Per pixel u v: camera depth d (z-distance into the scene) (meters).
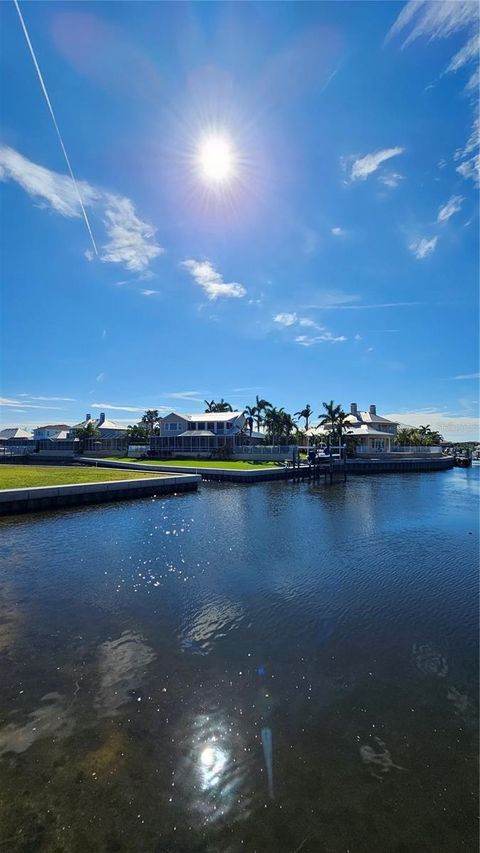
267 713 4.85
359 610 8.02
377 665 6.01
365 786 3.81
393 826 3.43
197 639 6.74
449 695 5.28
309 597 8.68
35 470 33.53
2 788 3.73
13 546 12.65
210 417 61.25
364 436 62.28
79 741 4.33
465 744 4.38
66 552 12.00
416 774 3.96
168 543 13.14
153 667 5.85
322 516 18.30
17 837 3.28
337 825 3.43
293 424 60.53
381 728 4.62
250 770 3.98
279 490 28.39
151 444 59.97
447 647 6.59
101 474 28.69
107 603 8.22
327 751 4.25
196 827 3.39
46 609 7.89
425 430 95.38
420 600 8.56
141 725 4.60
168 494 25.25
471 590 9.15
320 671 5.83
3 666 5.80
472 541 13.75
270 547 12.76
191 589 9.08
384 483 35.78
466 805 3.64
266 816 3.50
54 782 3.80
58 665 5.86
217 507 20.56
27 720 4.65
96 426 78.44
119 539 13.61
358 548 12.74
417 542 13.59
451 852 3.23
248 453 50.25
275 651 6.39
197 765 4.03
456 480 40.56
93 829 3.37
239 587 9.23
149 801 3.62
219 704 5.01
